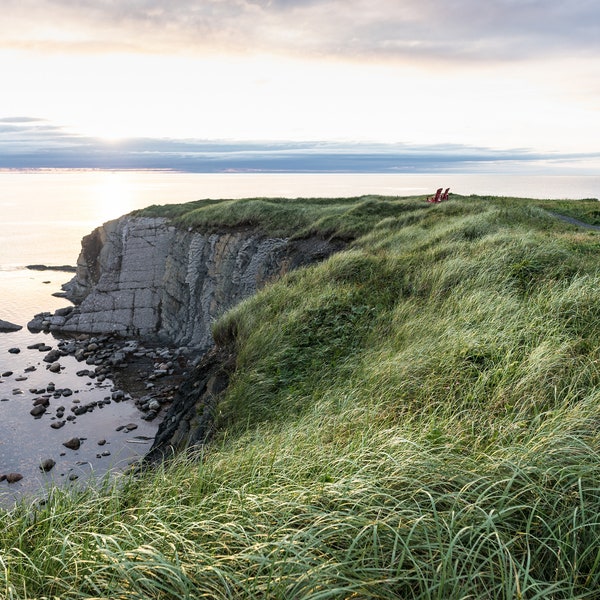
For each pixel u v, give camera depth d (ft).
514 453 12.22
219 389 33.71
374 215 85.81
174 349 110.93
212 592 8.90
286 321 35.70
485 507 10.52
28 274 237.25
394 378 21.71
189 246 120.67
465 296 30.35
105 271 138.82
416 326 28.14
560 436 12.55
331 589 8.25
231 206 122.62
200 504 12.32
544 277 32.19
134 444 61.87
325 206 114.21
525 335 22.50
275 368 30.53
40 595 9.68
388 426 17.26
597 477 11.01
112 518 13.23
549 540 9.76
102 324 126.93
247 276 103.71
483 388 18.58
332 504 11.44
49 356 104.22
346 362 28.19
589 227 65.67
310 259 72.84
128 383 88.74
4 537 12.49
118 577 9.57
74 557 10.37
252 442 20.08
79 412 72.54
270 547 9.97
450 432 14.87
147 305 126.72
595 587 8.68
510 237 42.52
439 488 11.60
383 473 12.12
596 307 24.94
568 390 17.25
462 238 47.65
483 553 9.52
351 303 36.32
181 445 29.91
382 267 42.73
